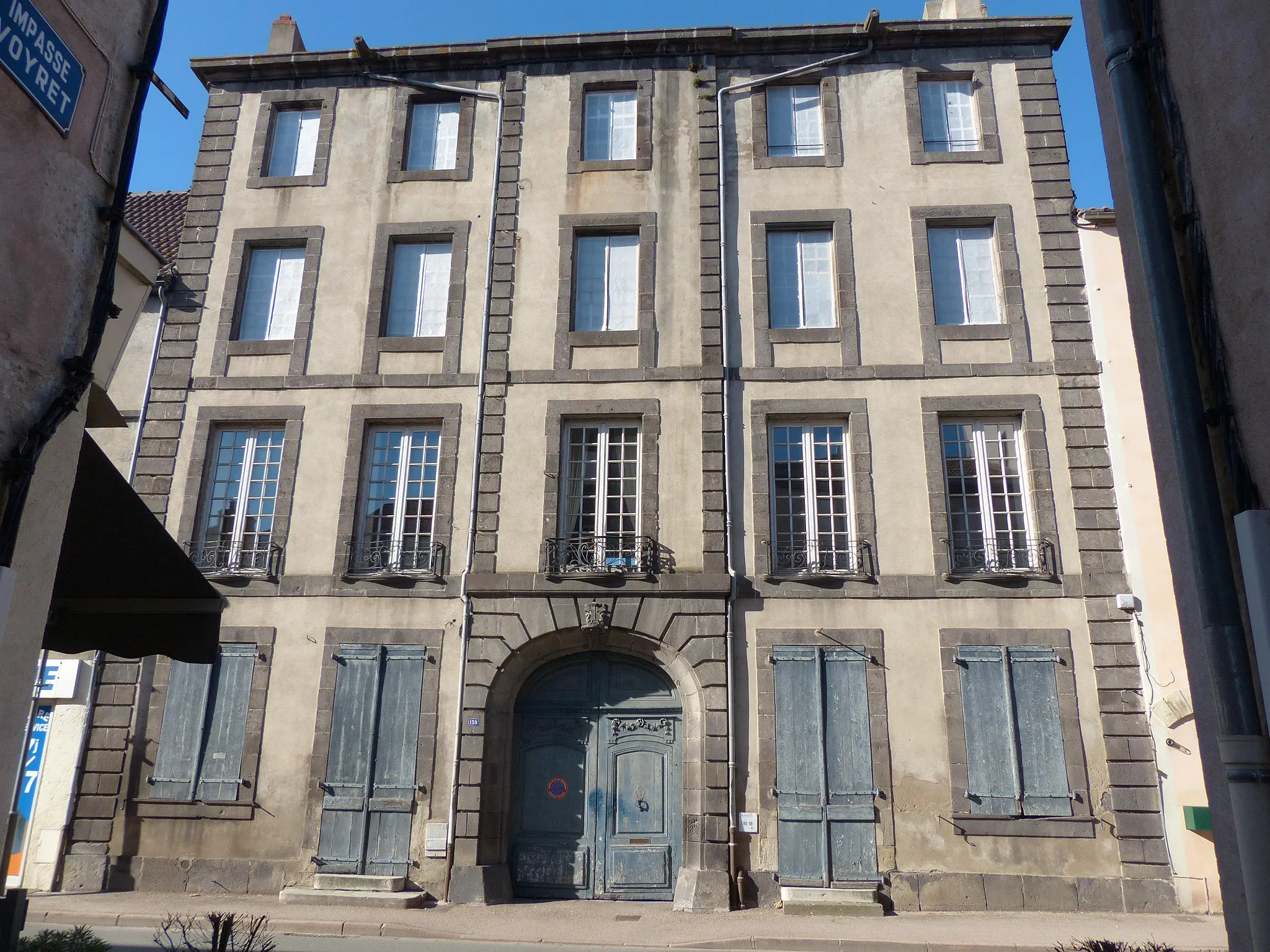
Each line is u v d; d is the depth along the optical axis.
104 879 12.73
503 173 15.52
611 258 15.20
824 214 14.93
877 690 12.85
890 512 13.54
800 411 14.04
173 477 14.44
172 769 13.18
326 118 16.22
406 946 10.13
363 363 14.77
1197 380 4.11
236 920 9.11
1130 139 4.53
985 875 12.12
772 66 15.88
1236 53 4.07
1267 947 3.43
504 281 14.96
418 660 13.39
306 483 14.27
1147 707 12.58
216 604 6.90
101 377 5.35
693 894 12.09
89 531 6.32
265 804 12.98
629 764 13.19
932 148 15.39
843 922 11.35
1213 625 3.81
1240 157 4.03
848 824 12.41
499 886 12.52
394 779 12.95
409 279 15.43
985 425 14.05
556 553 13.62
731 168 15.35
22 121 4.39
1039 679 12.76
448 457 14.22
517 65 16.22
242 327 15.35
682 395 14.16
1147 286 4.36
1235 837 3.80
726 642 13.05
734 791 12.61
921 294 14.43
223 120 16.36
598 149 15.83
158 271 5.71
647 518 13.66
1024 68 15.52
